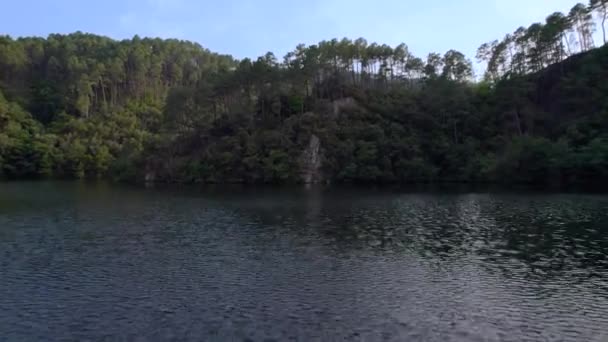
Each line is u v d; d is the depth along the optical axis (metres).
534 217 61.16
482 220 60.25
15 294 32.34
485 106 140.88
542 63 142.00
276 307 29.50
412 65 168.00
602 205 70.75
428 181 131.00
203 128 151.12
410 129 142.12
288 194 101.19
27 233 54.78
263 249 45.69
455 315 28.09
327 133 140.50
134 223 62.03
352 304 30.02
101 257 42.88
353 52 161.62
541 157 107.38
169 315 28.22
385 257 42.03
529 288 32.97
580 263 38.91
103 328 26.31
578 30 146.00
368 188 115.31
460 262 40.00
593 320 27.20
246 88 156.00
